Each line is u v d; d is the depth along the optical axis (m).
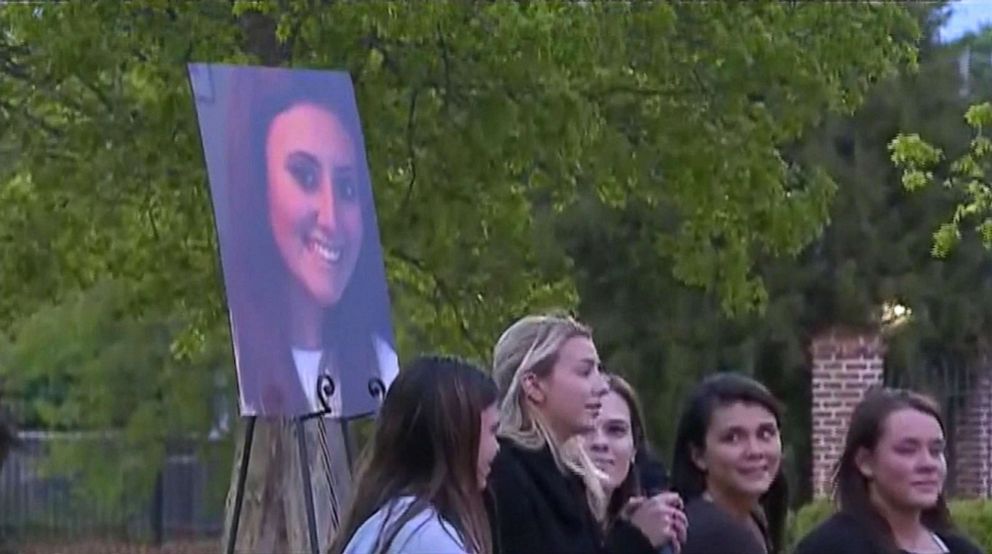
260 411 23.64
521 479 17.28
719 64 43.53
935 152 41.03
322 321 24.88
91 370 76.69
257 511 36.56
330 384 24.64
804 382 61.56
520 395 17.78
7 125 43.06
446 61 41.78
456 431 14.96
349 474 29.09
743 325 60.34
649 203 48.62
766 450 18.92
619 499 18.77
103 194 44.12
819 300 59.62
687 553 17.97
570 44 40.59
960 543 18.42
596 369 17.98
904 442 17.52
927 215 59.22
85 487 81.44
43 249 45.31
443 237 44.00
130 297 48.81
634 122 44.38
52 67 41.34
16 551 21.75
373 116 41.62
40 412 82.81
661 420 61.12
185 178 42.44
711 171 44.03
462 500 14.90
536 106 41.91
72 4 40.75
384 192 43.06
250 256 24.34
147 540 84.44
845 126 59.88
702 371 60.66
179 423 76.69
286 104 25.55
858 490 17.78
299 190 25.28
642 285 60.81
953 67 60.00
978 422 59.31
